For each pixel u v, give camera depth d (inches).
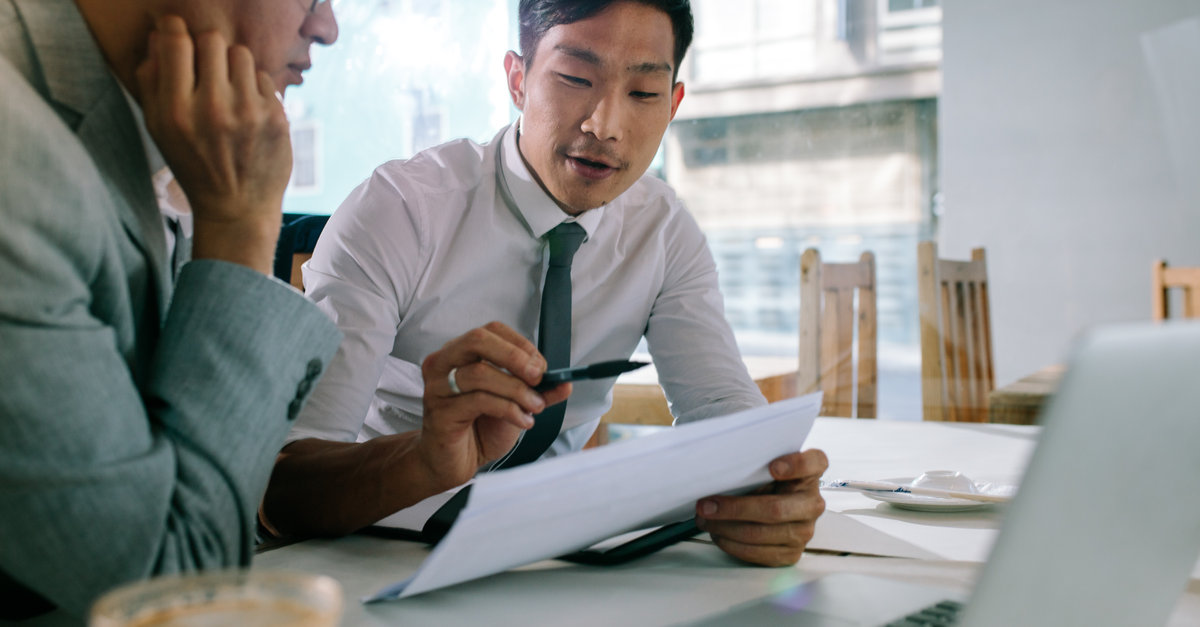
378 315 43.4
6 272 18.3
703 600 23.2
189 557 20.9
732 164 199.8
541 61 42.0
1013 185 156.6
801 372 91.8
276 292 22.8
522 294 48.6
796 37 189.8
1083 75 150.9
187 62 22.0
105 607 11.3
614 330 51.0
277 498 32.6
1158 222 148.4
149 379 22.0
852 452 50.1
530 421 28.4
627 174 43.1
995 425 61.2
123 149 23.3
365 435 51.6
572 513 21.4
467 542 19.8
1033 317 156.9
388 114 169.8
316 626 11.8
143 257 23.6
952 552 28.4
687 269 52.9
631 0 40.0
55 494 18.8
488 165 47.8
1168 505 14.7
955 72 159.3
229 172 22.5
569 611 22.3
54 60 21.8
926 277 96.0
